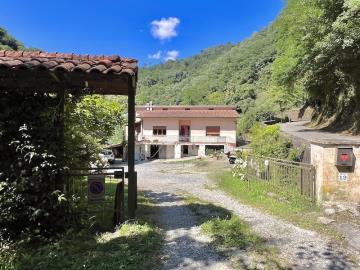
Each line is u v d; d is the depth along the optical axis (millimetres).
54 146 6262
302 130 20797
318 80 21312
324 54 16156
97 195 7043
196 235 6617
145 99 92125
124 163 36750
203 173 24438
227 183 15578
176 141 46469
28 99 6258
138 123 49000
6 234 6070
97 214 7324
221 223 7344
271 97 59531
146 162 40250
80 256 5270
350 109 19922
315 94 24922
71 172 6828
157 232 6758
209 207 9719
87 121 9625
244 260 5242
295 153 12820
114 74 6273
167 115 46500
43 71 5984
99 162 10062
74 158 6984
